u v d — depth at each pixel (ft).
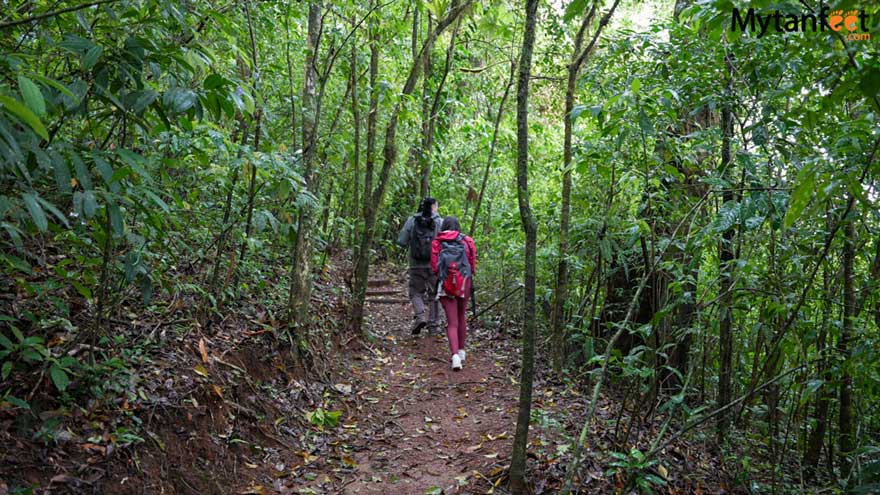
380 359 19.97
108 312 11.41
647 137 13.28
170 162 9.43
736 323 14.29
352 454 13.53
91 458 9.21
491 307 24.84
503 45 34.06
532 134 31.27
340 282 25.54
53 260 11.86
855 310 11.18
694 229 12.05
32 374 9.54
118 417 10.10
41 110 5.39
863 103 9.38
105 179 6.82
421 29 28.55
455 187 37.65
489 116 37.52
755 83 11.21
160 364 11.76
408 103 21.57
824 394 12.86
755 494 12.21
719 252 13.11
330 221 28.35
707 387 15.83
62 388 8.87
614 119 10.69
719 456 13.44
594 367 17.63
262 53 19.80
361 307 21.24
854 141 8.63
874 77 5.98
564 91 27.84
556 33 24.45
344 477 12.44
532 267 10.84
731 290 10.69
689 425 11.02
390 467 12.96
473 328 24.52
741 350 14.26
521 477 10.95
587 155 12.96
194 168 12.79
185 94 7.80
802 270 11.11
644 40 13.12
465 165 38.29
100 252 11.04
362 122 27.32
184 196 14.02
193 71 8.34
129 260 9.07
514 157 33.42
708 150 11.94
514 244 24.58
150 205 10.28
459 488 11.75
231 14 15.24
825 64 8.23
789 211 7.50
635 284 18.02
